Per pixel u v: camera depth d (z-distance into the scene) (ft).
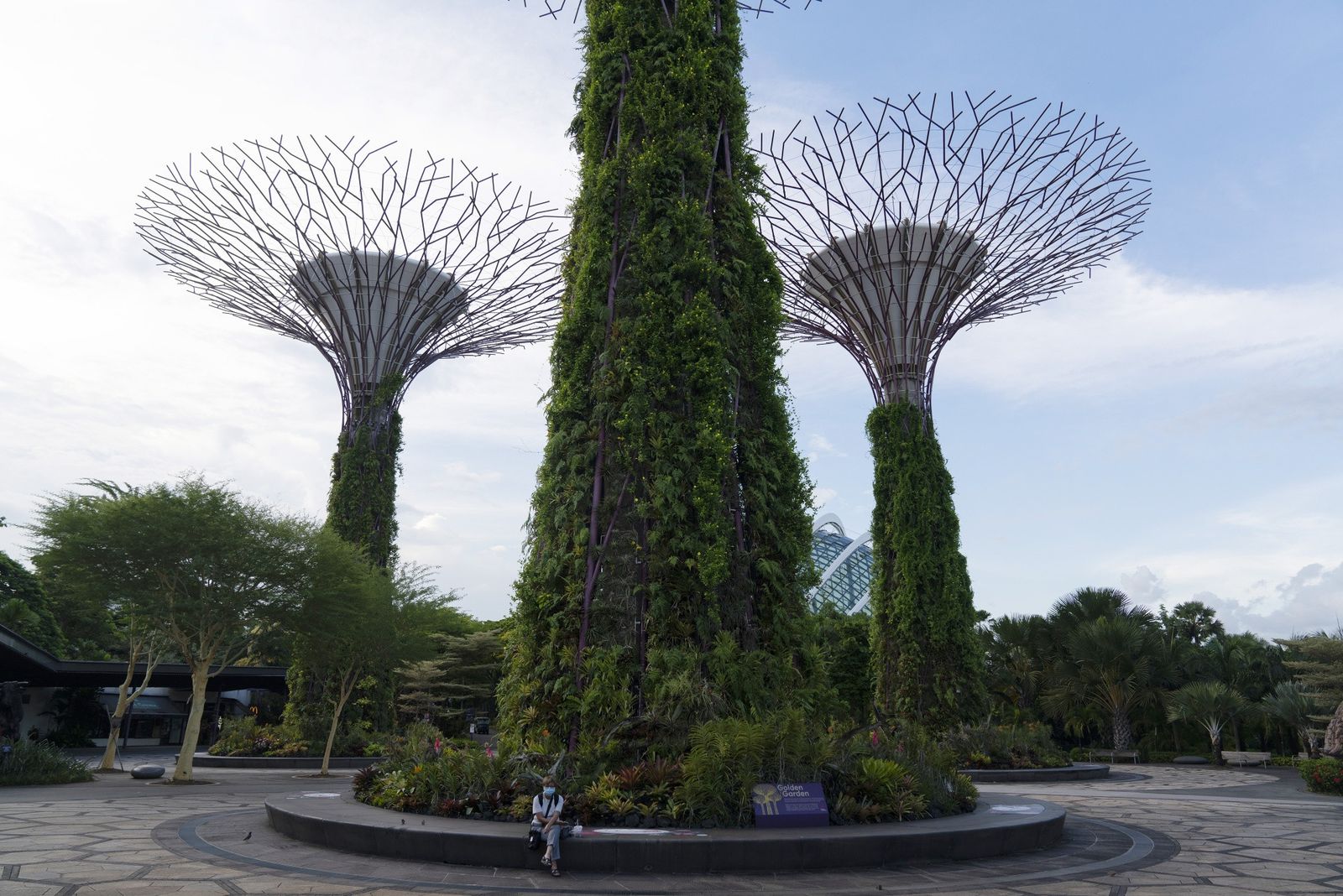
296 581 90.38
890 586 104.32
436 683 161.27
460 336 124.67
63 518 82.17
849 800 41.73
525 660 50.14
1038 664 150.41
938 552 102.83
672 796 40.01
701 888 32.09
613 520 50.19
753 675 48.01
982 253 100.12
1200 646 166.61
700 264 53.98
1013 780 93.61
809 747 43.04
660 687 45.50
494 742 51.24
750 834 37.19
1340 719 92.02
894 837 37.60
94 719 157.58
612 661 46.91
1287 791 84.94
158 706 167.22
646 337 52.54
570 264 59.21
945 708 98.84
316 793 57.16
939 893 31.76
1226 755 139.95
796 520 54.34
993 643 152.46
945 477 105.81
